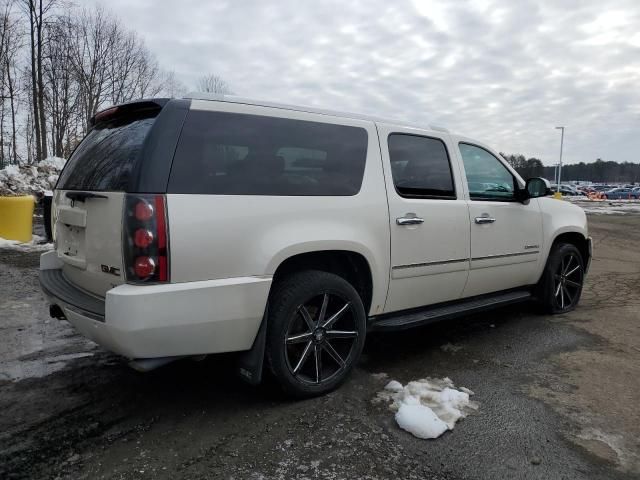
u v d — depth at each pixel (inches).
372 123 144.1
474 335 182.4
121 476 93.7
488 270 171.8
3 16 1214.9
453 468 98.1
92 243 112.6
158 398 127.0
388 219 138.3
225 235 106.9
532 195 181.3
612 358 159.6
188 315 101.8
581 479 95.3
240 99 119.5
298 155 124.6
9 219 380.5
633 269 334.6
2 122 1411.2
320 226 122.9
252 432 110.2
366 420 116.2
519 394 132.1
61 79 1386.6
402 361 155.3
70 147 1443.2
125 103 118.9
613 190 2469.2
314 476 94.6
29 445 104.1
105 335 101.0
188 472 95.3
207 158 108.5
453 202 158.4
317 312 127.4
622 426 115.9
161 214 99.4
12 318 193.0
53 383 135.6
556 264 203.5
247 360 116.0
